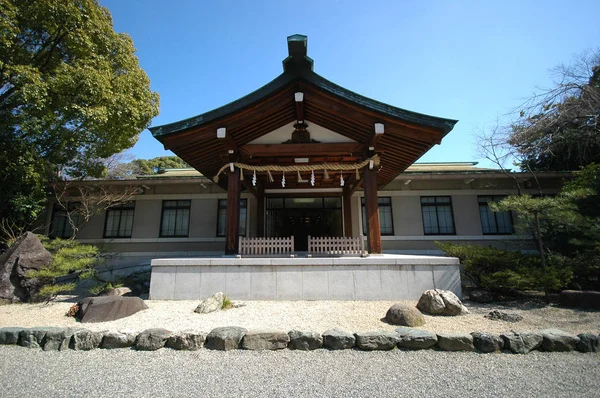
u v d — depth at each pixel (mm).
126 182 11828
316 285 6340
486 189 12195
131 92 10539
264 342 3947
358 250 6809
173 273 6516
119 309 5273
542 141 11164
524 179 11727
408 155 7938
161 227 12438
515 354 3764
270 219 11656
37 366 3553
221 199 12555
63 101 8938
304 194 11562
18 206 9922
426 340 3906
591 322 4930
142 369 3434
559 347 3834
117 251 12172
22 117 9203
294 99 6945
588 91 10195
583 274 7160
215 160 8430
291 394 2861
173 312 5496
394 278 6363
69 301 7008
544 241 9125
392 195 12250
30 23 9203
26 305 6504
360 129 7258
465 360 3600
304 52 6496
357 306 5828
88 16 9672
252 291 6359
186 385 3059
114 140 10477
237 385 3043
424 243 11828
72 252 7449
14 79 9094
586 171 8375
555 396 2811
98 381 3166
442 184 12289
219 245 12148
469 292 6918
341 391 2908
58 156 10219
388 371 3326
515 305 6152
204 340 4078
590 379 3125
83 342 4078
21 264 6863
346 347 3936
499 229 11930
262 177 10250
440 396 2814
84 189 11766
